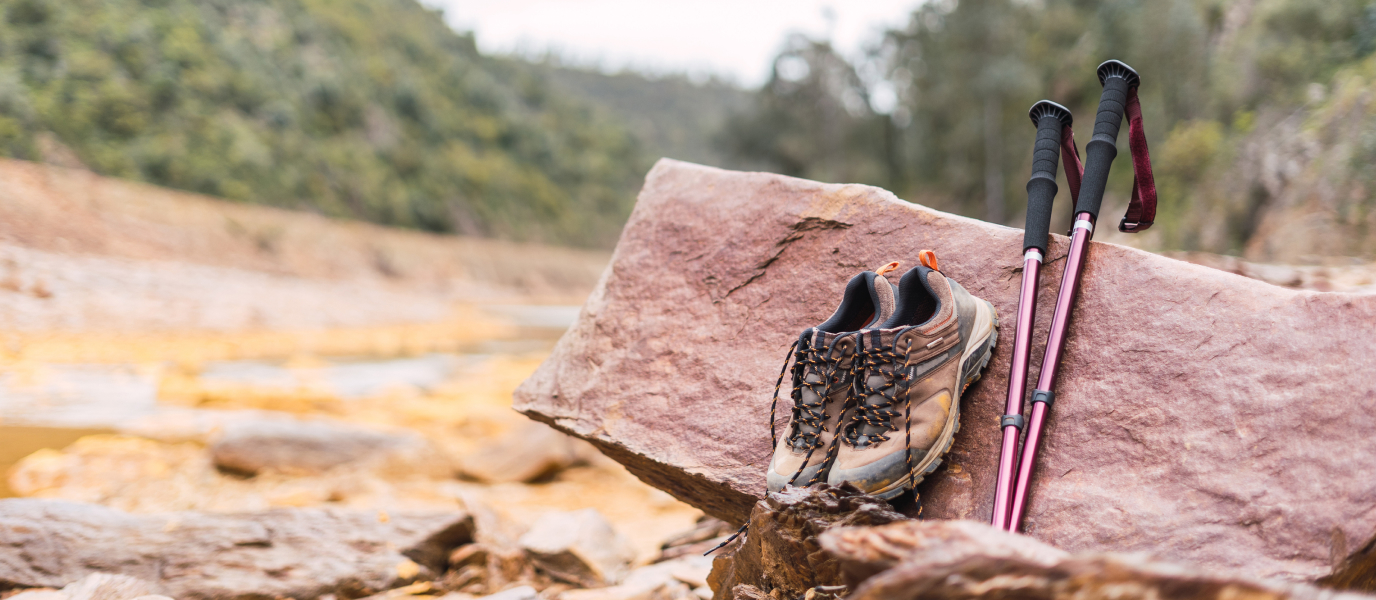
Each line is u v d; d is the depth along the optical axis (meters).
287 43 63.88
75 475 4.61
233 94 52.28
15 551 2.09
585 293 68.44
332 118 62.12
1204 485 1.25
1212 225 15.26
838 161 42.22
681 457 1.75
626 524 3.89
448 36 105.31
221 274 27.17
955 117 34.94
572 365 2.09
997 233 1.66
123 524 2.29
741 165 44.38
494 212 71.06
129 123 40.62
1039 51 31.64
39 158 34.22
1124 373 1.41
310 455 5.03
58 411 7.45
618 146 110.44
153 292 19.95
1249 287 1.38
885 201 1.83
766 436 1.68
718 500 1.83
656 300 2.04
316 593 2.15
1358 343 1.24
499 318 33.94
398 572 2.29
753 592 1.29
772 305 1.87
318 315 23.66
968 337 1.42
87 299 17.36
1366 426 1.17
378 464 5.11
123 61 44.62
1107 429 1.37
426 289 48.38
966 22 31.59
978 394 1.50
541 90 110.31
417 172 65.69
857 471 1.30
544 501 4.48
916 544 0.89
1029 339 1.41
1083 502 1.31
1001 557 0.76
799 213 1.92
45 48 40.56
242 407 8.10
